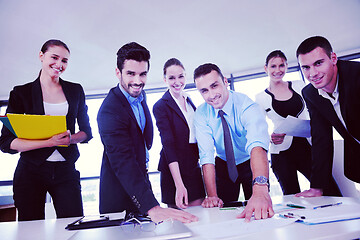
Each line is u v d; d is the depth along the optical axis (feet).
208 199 3.97
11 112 4.51
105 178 4.03
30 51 12.11
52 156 4.51
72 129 5.03
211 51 13.32
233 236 1.68
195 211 3.16
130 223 2.34
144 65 3.75
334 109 4.22
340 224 1.82
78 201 4.64
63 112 4.93
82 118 5.29
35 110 4.65
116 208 3.92
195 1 10.02
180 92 6.42
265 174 3.26
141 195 2.82
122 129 3.45
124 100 3.84
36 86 4.79
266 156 3.58
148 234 1.85
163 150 5.97
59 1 9.53
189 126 5.96
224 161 5.70
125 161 3.11
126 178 3.01
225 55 13.74
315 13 10.97
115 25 11.00
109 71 14.32
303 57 4.15
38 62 12.91
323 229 1.70
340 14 11.07
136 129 3.88
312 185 4.27
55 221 3.02
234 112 4.83
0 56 12.37
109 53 12.75
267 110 7.50
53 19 10.36
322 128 4.40
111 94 3.88
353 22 11.57
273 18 11.18
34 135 4.02
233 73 15.55
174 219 2.42
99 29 11.14
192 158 5.84
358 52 13.42
